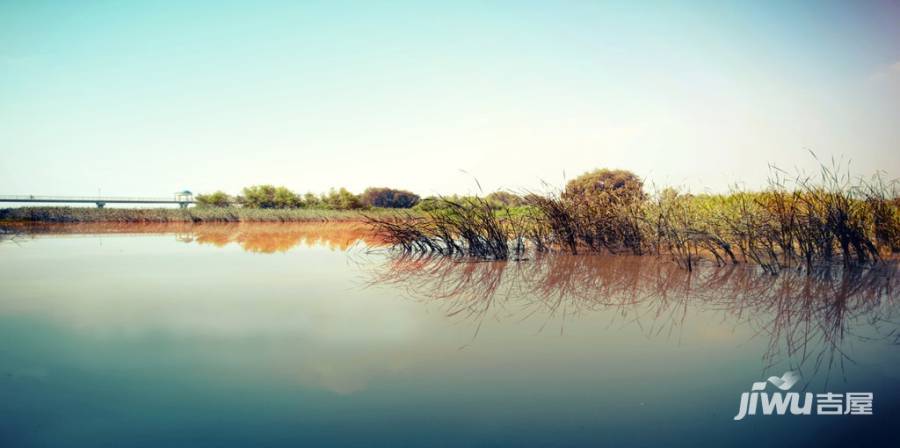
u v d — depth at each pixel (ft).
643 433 6.84
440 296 15.84
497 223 27.94
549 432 6.86
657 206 27.27
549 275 20.13
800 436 6.81
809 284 17.67
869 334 11.58
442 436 6.71
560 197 29.22
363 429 6.89
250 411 7.45
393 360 9.70
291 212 84.33
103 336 11.21
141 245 33.37
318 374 8.93
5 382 8.51
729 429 7.03
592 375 8.97
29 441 6.53
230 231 51.24
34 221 71.51
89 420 7.14
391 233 32.09
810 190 22.99
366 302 14.89
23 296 15.62
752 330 11.90
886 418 7.38
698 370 9.27
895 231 23.99
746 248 23.77
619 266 22.38
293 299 15.26
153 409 7.51
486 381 8.63
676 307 14.33
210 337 11.16
